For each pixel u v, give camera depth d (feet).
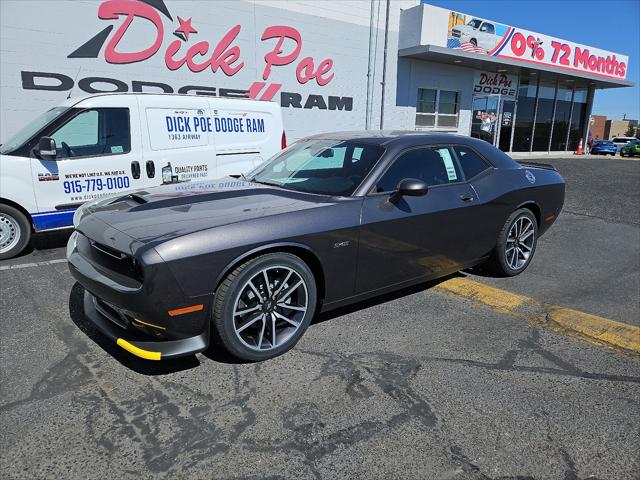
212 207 10.46
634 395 9.18
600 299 14.42
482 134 66.59
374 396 8.93
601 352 10.95
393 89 50.26
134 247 8.70
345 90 45.93
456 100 62.34
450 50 52.85
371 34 46.34
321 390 9.09
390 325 12.08
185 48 34.73
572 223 25.30
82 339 11.07
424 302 13.70
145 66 33.14
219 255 9.01
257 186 12.53
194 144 21.44
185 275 8.68
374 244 11.41
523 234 16.12
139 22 32.27
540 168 17.47
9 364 9.91
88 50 30.60
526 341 11.39
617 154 122.42
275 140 24.45
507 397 9.00
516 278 16.21
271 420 8.16
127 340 9.29
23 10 28.04
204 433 7.81
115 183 19.44
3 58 27.91
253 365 9.96
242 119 23.16
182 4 34.04
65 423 8.02
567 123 80.53
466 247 13.98
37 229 18.06
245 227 9.46
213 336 9.71
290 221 10.04
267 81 39.99
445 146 13.89
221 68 36.96
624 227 24.44
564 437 7.88
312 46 42.34
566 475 7.04
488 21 58.85
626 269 17.60
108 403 8.59
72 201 18.56
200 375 9.54
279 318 10.27
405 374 9.73
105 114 19.19
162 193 11.78
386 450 7.48
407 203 12.09
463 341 11.30
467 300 13.92
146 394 8.87
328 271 10.72
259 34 38.63
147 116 20.11
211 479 6.84
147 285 8.45
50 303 13.25
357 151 12.71
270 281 10.09
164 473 6.93
